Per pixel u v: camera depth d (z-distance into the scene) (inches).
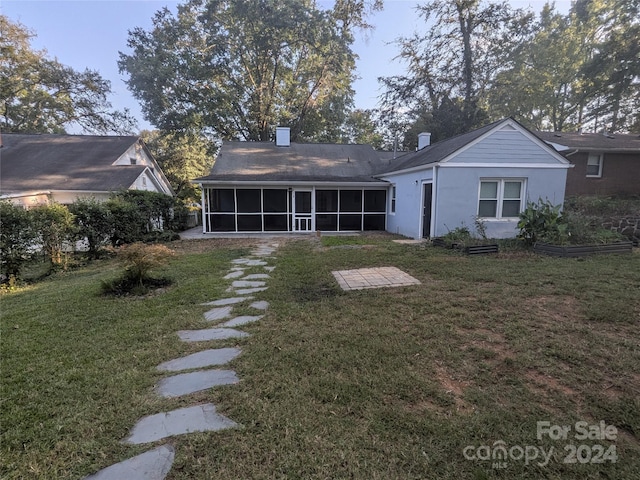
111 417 81.5
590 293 168.9
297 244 395.2
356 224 565.0
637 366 99.3
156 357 113.7
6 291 215.9
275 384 94.7
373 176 566.3
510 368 100.6
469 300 164.4
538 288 179.9
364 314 148.8
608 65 764.0
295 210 542.9
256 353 114.1
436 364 104.1
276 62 879.1
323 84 906.1
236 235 505.0
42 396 91.2
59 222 276.4
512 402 84.3
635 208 411.2
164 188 776.9
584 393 87.4
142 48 801.6
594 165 551.8
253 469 65.0
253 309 160.2
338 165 609.3
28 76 814.5
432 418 78.7
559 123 984.9
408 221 461.4
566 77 902.4
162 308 165.0
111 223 350.0
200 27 839.7
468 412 80.7
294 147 666.2
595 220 358.0
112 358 113.4
